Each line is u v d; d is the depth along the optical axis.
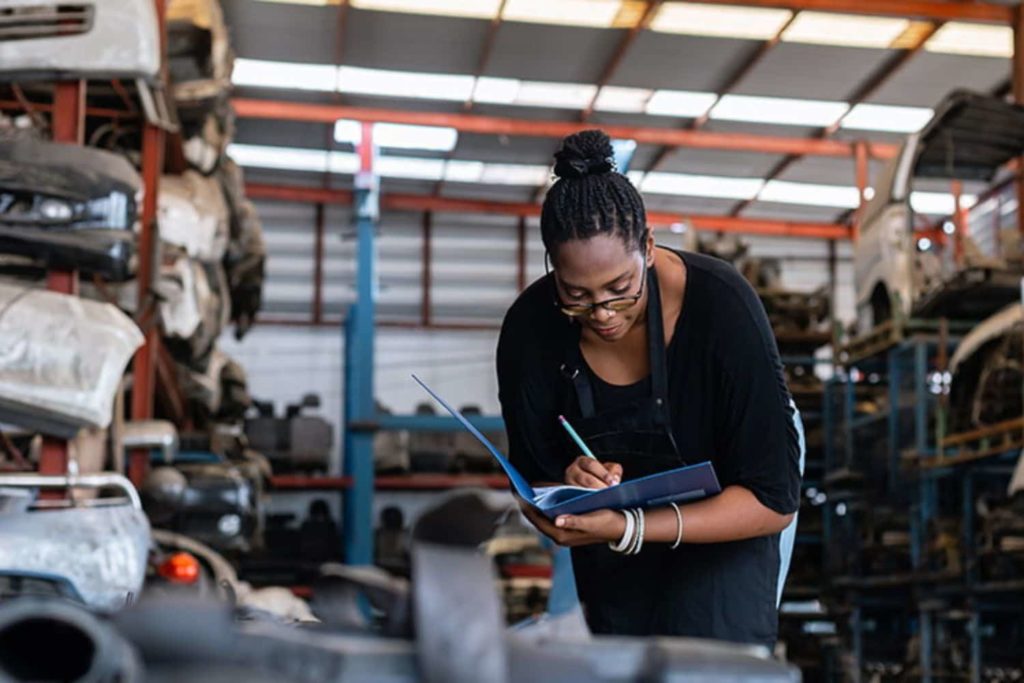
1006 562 10.77
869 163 21.20
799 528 15.07
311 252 23.17
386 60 18.09
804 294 15.01
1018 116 11.56
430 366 23.48
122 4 4.71
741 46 17.45
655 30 17.02
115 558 3.94
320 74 18.48
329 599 0.99
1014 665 12.04
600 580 2.46
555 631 1.08
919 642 12.57
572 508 2.11
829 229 23.80
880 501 12.87
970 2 15.64
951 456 11.06
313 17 16.73
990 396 10.78
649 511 2.18
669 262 2.29
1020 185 13.43
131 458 6.33
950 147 12.28
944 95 18.77
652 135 20.00
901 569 12.78
